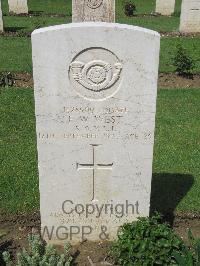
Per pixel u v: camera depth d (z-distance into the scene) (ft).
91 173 5.10
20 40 14.53
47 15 19.35
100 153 4.99
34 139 7.96
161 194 6.38
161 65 12.17
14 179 6.64
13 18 18.43
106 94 4.69
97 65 4.54
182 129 8.55
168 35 15.96
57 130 4.84
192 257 4.60
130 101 4.72
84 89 4.66
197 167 7.15
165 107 9.55
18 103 9.46
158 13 20.24
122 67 4.55
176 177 6.84
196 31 16.44
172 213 6.01
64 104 4.72
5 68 11.43
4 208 5.98
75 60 4.52
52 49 4.45
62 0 23.49
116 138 4.91
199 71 11.79
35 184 6.52
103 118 4.80
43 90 4.64
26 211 5.94
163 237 4.81
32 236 5.09
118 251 4.84
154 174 6.91
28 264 4.77
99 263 5.15
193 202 6.22
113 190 5.21
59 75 4.57
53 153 4.96
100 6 12.14
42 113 4.75
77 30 4.37
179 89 10.69
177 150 7.68
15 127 8.39
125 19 18.70
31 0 23.35
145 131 4.87
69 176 5.10
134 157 5.02
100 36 4.40
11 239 5.55
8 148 7.59
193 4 16.01
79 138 4.90
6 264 4.77
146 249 4.69
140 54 4.49
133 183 5.17
